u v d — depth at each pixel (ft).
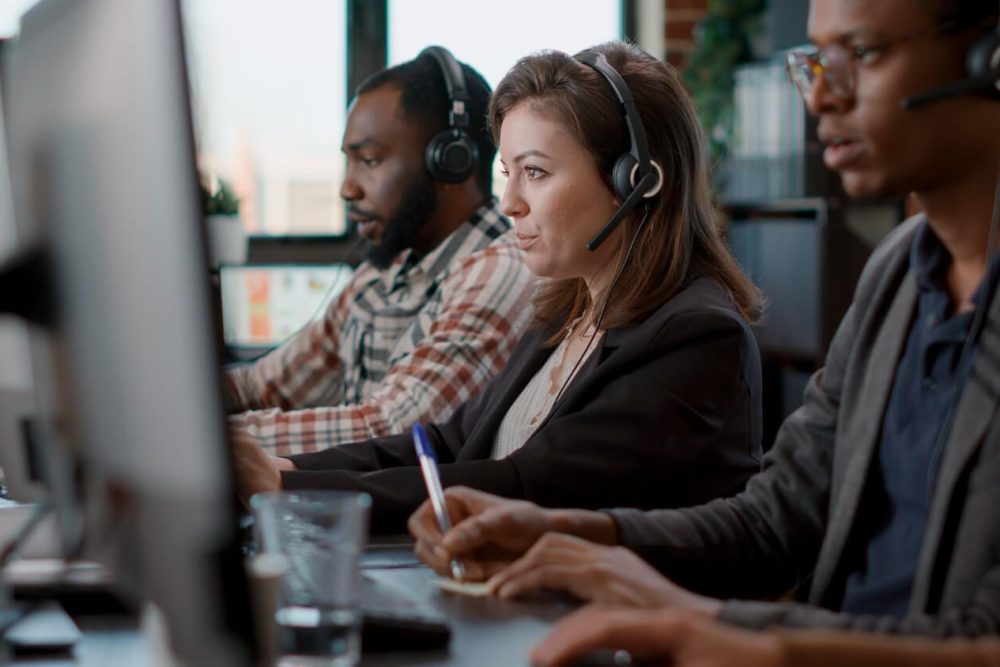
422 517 4.26
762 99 12.40
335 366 8.07
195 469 2.54
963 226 3.58
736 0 13.16
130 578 2.85
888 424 3.80
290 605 3.01
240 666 2.54
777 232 12.44
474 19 12.24
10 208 3.27
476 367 6.89
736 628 3.23
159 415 2.60
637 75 5.45
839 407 4.15
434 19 12.12
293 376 8.06
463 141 7.28
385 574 4.11
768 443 12.60
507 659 3.14
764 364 12.74
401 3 11.99
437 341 6.95
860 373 3.95
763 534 4.18
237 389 8.08
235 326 11.57
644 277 5.32
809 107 3.60
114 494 2.81
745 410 5.18
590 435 5.00
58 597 3.51
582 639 2.83
